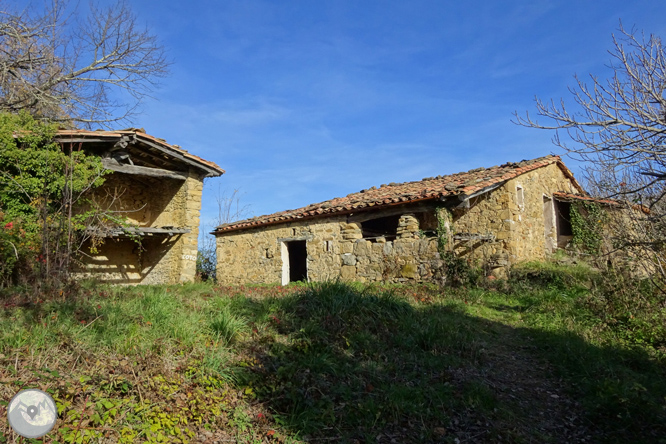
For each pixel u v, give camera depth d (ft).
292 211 49.14
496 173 38.04
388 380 15.88
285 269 45.11
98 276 41.50
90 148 37.01
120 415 11.71
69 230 24.62
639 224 20.71
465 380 16.30
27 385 11.79
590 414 14.25
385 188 49.85
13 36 44.60
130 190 46.98
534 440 13.14
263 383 14.62
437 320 21.42
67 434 10.52
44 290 20.80
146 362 14.07
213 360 14.94
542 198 42.93
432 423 13.70
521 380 16.89
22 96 48.57
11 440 10.12
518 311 25.34
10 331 14.69
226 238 52.85
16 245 25.12
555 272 30.89
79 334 15.20
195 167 43.45
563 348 18.98
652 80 14.71
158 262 45.96
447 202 33.71
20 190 30.48
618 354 18.30
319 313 20.53
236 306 21.58
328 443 12.63
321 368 15.92
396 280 34.71
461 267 31.50
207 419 12.70
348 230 39.32
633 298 22.99
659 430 13.15
